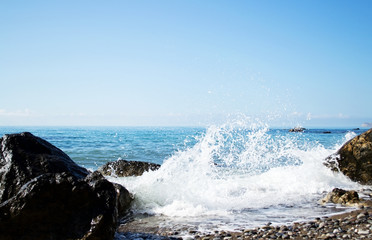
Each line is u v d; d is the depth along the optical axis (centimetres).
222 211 692
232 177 1022
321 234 504
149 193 774
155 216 666
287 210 691
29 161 525
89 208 416
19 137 559
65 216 406
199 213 680
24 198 397
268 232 525
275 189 897
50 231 395
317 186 918
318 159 1080
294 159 1239
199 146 1018
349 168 982
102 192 432
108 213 416
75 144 2577
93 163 1537
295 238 492
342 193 758
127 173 1112
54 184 413
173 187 812
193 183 868
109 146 2378
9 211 392
